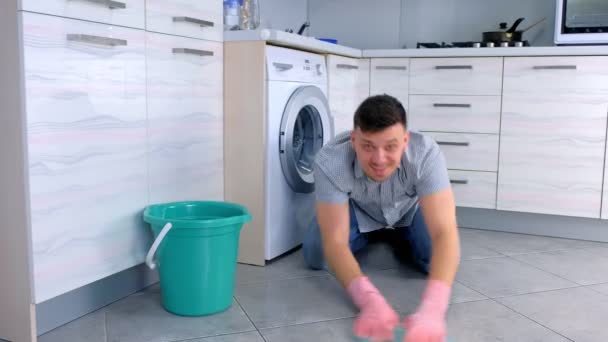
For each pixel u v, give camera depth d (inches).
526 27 132.0
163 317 71.4
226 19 99.9
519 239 112.2
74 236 66.0
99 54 67.9
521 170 113.5
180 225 67.9
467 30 137.3
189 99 85.4
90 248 68.6
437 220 60.7
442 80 117.3
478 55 113.4
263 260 92.8
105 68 68.9
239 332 66.8
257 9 116.9
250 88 91.0
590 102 107.3
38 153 60.3
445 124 118.2
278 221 95.3
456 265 56.9
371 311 46.2
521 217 117.3
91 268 69.0
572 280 86.1
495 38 120.9
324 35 148.4
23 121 58.7
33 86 59.1
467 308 74.1
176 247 69.6
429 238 83.8
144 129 76.5
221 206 80.7
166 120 80.8
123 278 78.4
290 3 140.0
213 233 69.7
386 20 143.9
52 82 61.4
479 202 117.3
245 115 92.0
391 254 99.0
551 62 108.9
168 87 80.8
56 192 63.0
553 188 111.7
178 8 81.7
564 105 109.1
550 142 111.0
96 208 69.1
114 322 69.6
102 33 68.1
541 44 131.1
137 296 79.0
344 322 69.9
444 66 116.6
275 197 94.0
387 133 49.4
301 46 99.0
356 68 123.1
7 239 62.4
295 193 100.2
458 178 118.3
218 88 92.1
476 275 88.2
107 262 71.6
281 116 93.5
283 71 93.2
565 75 108.2
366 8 145.3
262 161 91.3
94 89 67.4
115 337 65.2
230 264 73.4
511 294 79.6
